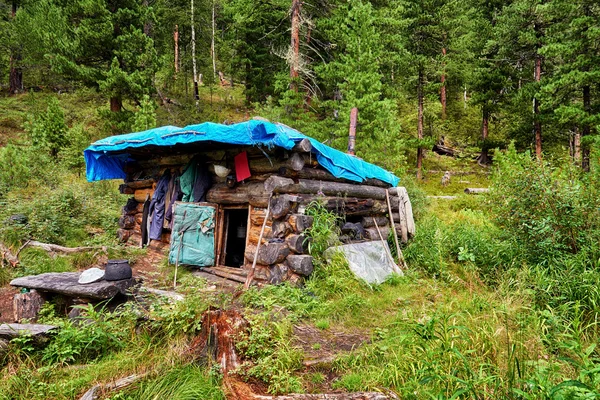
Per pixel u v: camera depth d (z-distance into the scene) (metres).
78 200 9.94
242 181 6.84
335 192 7.21
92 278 4.86
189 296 4.61
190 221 6.77
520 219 6.17
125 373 3.51
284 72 17.27
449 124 25.14
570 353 3.46
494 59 20.56
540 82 17.59
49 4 16.97
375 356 3.68
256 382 3.36
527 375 2.82
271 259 5.75
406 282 6.50
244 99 27.00
